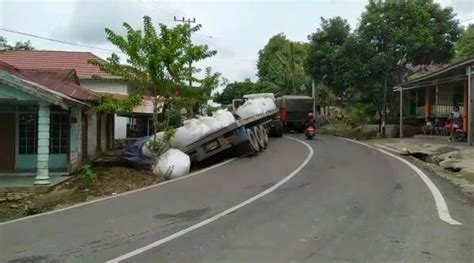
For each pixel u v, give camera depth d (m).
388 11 31.97
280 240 7.23
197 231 7.96
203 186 13.02
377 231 7.64
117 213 9.88
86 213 10.05
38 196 14.18
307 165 16.78
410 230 7.66
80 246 7.27
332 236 7.39
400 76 33.38
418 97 34.78
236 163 17.86
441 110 32.06
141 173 16.34
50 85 18.06
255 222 8.48
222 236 7.56
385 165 16.36
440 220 8.30
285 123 37.00
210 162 19.50
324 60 34.06
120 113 20.48
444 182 12.54
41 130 14.95
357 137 33.34
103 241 7.53
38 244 7.50
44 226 8.90
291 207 9.73
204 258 6.41
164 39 17.14
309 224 8.21
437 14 31.69
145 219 9.12
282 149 22.78
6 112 18.44
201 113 24.50
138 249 6.97
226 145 18.52
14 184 15.01
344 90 35.19
